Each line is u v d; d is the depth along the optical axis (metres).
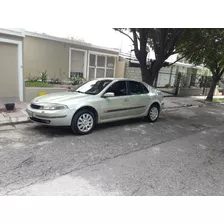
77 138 4.99
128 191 3.00
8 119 5.99
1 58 7.68
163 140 5.41
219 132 6.77
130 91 6.36
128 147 4.69
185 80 17.25
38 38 10.62
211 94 15.70
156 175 3.52
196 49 9.20
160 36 8.65
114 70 15.16
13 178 3.12
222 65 14.55
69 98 5.17
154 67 9.16
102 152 4.29
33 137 4.88
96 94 5.56
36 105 5.05
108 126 6.29
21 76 8.30
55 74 11.70
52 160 3.77
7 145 4.32
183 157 4.39
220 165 4.14
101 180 3.23
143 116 6.95
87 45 12.59
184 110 10.92
